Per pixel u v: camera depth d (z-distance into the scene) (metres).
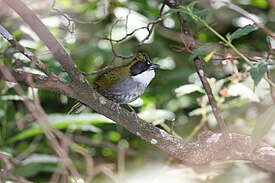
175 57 15.05
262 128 6.73
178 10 7.82
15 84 7.43
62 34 12.55
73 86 7.43
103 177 12.67
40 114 7.81
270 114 6.74
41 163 12.41
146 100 14.00
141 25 13.91
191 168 10.96
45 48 12.18
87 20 14.41
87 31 14.19
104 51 14.31
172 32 14.24
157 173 12.28
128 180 12.39
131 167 13.38
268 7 14.41
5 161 8.81
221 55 9.34
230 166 11.14
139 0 14.92
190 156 7.76
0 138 12.39
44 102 14.87
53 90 7.49
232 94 10.12
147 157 13.76
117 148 13.23
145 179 12.75
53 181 11.03
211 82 10.58
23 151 12.24
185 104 13.62
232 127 11.79
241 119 12.02
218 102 10.73
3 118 12.62
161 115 11.33
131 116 7.62
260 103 11.62
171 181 10.71
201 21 7.73
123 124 7.66
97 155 14.41
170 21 14.64
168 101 14.04
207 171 10.92
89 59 14.82
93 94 7.50
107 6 12.21
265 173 10.60
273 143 10.42
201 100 11.20
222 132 7.71
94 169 11.62
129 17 13.74
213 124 11.42
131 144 14.52
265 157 7.65
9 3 6.92
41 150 13.08
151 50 15.05
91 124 13.31
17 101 13.07
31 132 11.77
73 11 14.20
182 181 10.66
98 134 14.60
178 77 14.37
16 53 10.32
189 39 8.95
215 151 7.76
